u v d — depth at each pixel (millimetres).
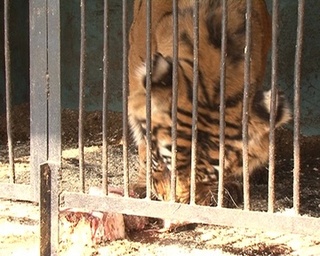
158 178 3965
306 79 6094
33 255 3873
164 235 4133
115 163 5496
